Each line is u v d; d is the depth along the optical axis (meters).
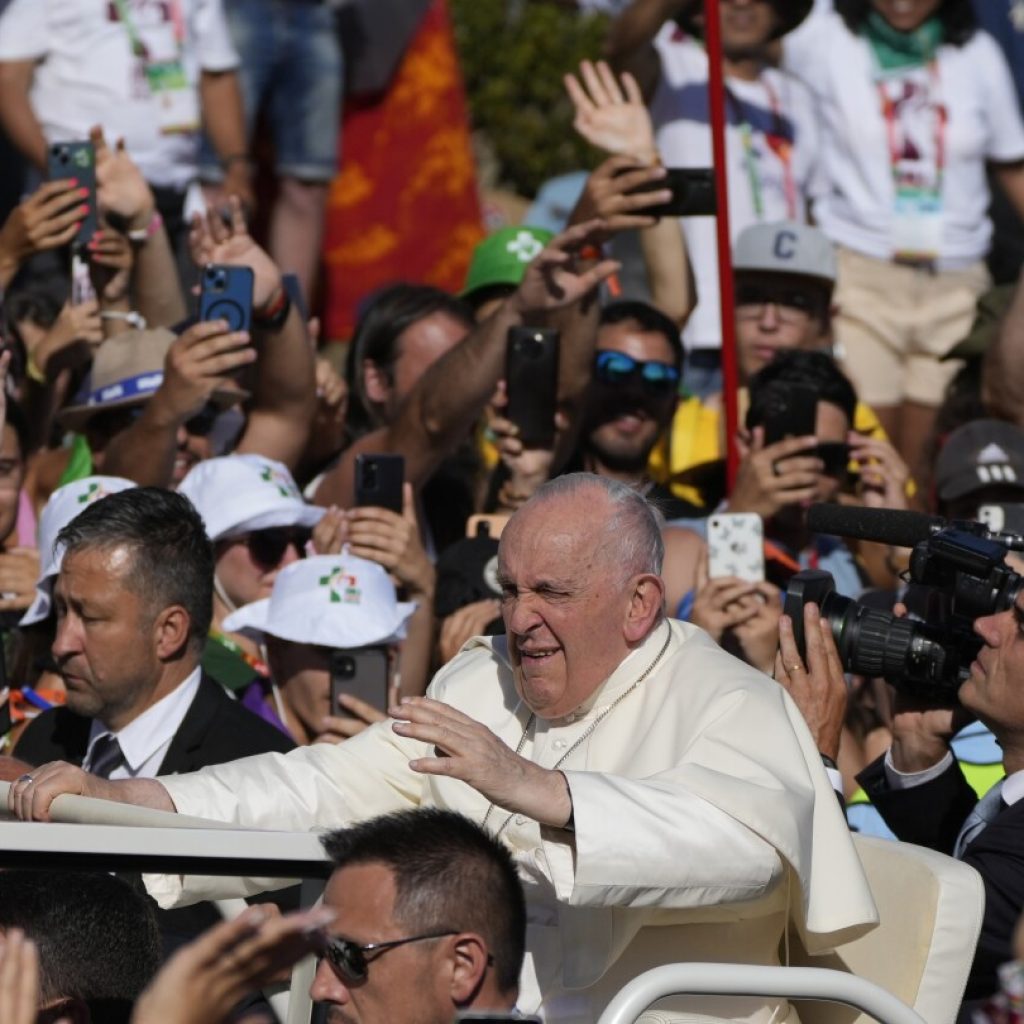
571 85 23.84
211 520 19.80
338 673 18.05
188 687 16.41
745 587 18.98
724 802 11.79
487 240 26.06
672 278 27.39
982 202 29.53
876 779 15.90
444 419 21.80
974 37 29.17
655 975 10.73
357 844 10.83
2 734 17.23
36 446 23.03
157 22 27.95
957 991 12.72
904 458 29.50
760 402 21.61
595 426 22.44
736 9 27.91
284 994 12.22
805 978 10.94
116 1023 11.19
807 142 28.91
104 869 10.87
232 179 28.62
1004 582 14.09
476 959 10.60
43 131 27.81
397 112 31.59
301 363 22.34
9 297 25.58
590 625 13.07
